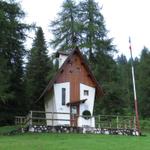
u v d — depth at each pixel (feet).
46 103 190.70
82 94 179.42
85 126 160.25
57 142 115.96
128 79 357.00
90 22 218.79
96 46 217.77
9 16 158.81
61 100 175.42
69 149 100.48
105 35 221.05
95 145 110.42
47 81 218.79
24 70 194.49
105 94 219.41
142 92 290.15
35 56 226.17
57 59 213.25
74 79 178.81
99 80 219.00
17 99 190.90
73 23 217.15
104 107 225.97
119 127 167.32
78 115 166.91
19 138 127.75
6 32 152.15
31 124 152.97
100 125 172.04
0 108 187.83
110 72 221.66
